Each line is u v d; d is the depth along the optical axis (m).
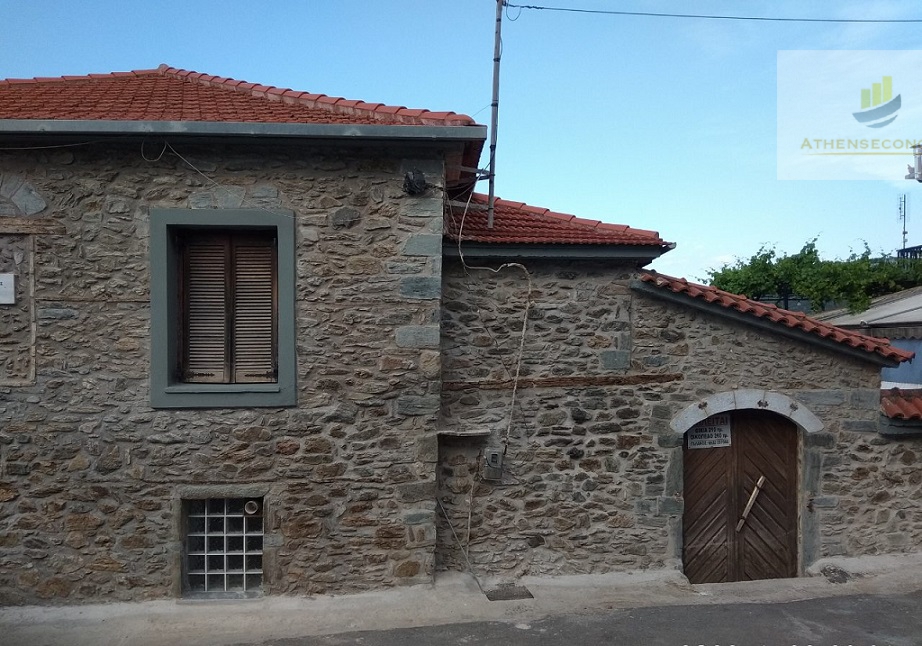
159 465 5.23
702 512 6.29
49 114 5.14
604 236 6.03
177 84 7.01
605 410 6.01
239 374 5.46
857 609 5.34
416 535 5.48
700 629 4.96
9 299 5.11
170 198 5.22
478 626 4.98
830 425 6.27
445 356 5.84
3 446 5.13
